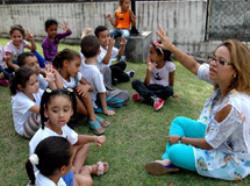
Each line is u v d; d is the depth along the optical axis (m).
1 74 4.10
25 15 6.99
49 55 4.68
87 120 3.13
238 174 2.21
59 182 1.83
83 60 3.26
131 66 5.00
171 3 5.58
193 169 2.25
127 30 5.25
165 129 2.98
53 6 6.62
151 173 2.33
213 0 5.47
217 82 2.17
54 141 1.73
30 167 1.73
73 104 2.33
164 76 3.58
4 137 2.85
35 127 2.69
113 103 3.42
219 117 2.07
